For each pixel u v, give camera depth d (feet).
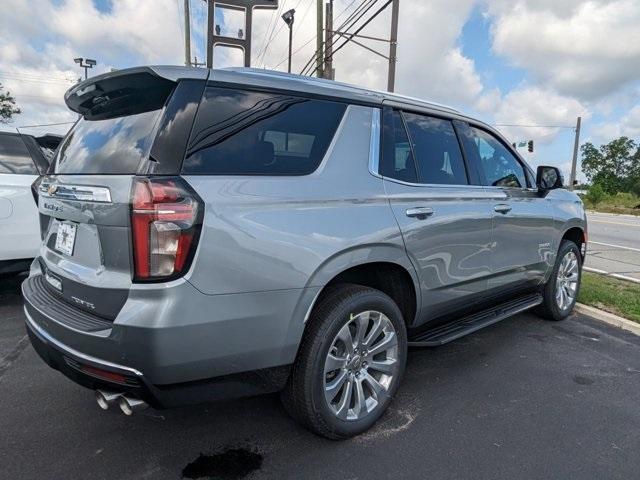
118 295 6.88
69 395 10.64
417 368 12.57
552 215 15.10
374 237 8.87
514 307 14.12
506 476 8.18
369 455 8.65
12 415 9.75
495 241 12.42
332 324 8.37
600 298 19.08
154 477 7.91
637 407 10.75
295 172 8.25
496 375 12.25
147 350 6.63
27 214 16.39
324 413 8.51
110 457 8.42
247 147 7.77
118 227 6.86
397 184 9.80
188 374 7.01
